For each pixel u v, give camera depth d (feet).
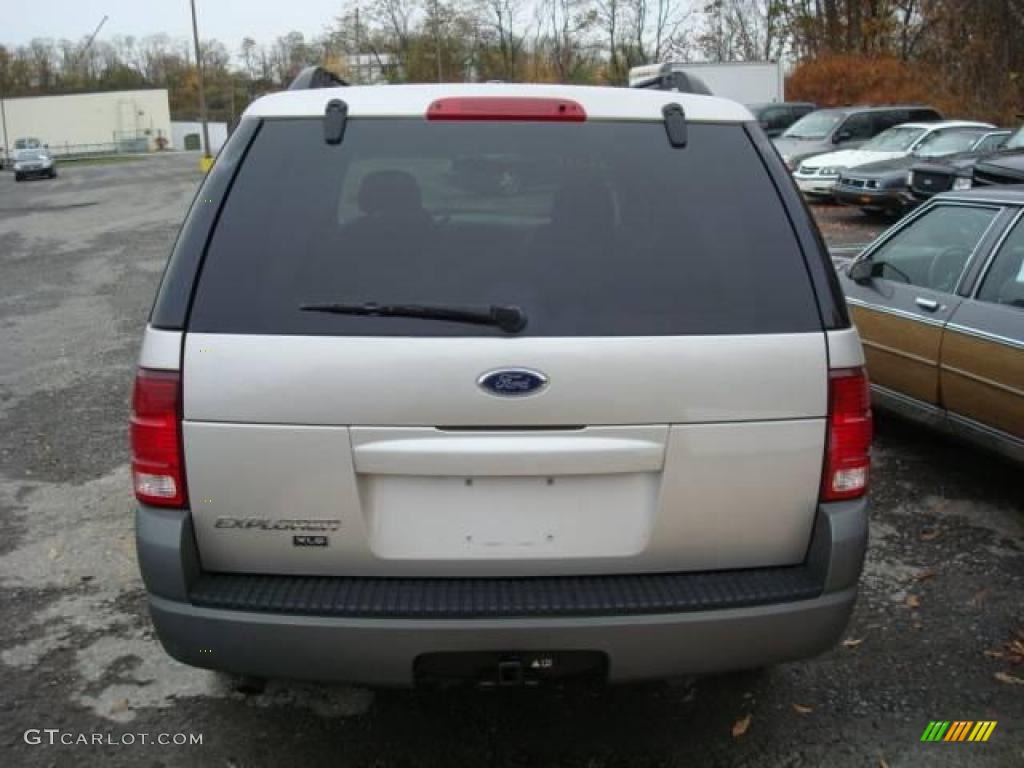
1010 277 15.93
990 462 18.15
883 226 52.44
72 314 34.37
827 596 8.47
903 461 18.26
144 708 10.82
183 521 8.21
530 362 7.98
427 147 8.84
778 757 9.95
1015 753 10.01
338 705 10.86
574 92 9.19
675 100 9.27
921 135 58.59
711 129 9.11
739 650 8.34
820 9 128.47
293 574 8.43
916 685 11.16
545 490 8.27
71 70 350.02
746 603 8.26
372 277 8.28
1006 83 95.91
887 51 116.57
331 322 8.07
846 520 8.45
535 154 8.87
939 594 13.23
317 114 8.96
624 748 10.11
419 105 9.02
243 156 8.76
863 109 71.10
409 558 8.32
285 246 8.36
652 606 8.17
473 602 8.16
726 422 8.21
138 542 8.31
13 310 35.47
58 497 16.99
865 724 10.48
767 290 8.39
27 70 342.03
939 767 9.79
